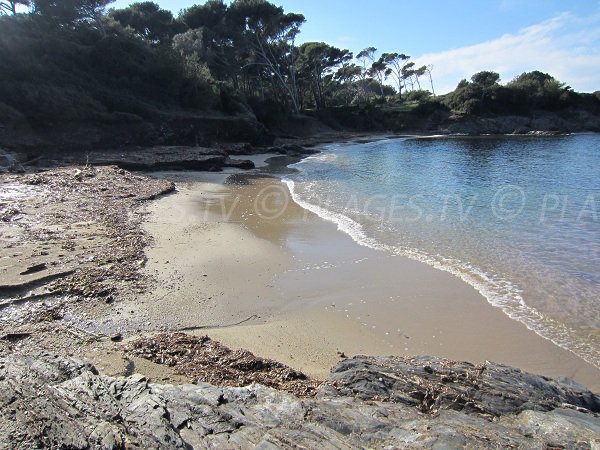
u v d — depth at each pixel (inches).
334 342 309.0
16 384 185.5
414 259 464.4
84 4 1831.9
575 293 374.0
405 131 3142.2
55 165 1039.0
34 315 320.5
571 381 247.6
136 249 468.8
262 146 1913.1
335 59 3203.7
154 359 268.2
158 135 1524.4
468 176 1047.6
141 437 161.6
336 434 180.7
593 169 1146.7
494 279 407.8
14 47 1421.0
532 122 3036.4
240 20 2561.5
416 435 180.2
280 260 465.1
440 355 293.7
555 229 561.6
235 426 185.8
